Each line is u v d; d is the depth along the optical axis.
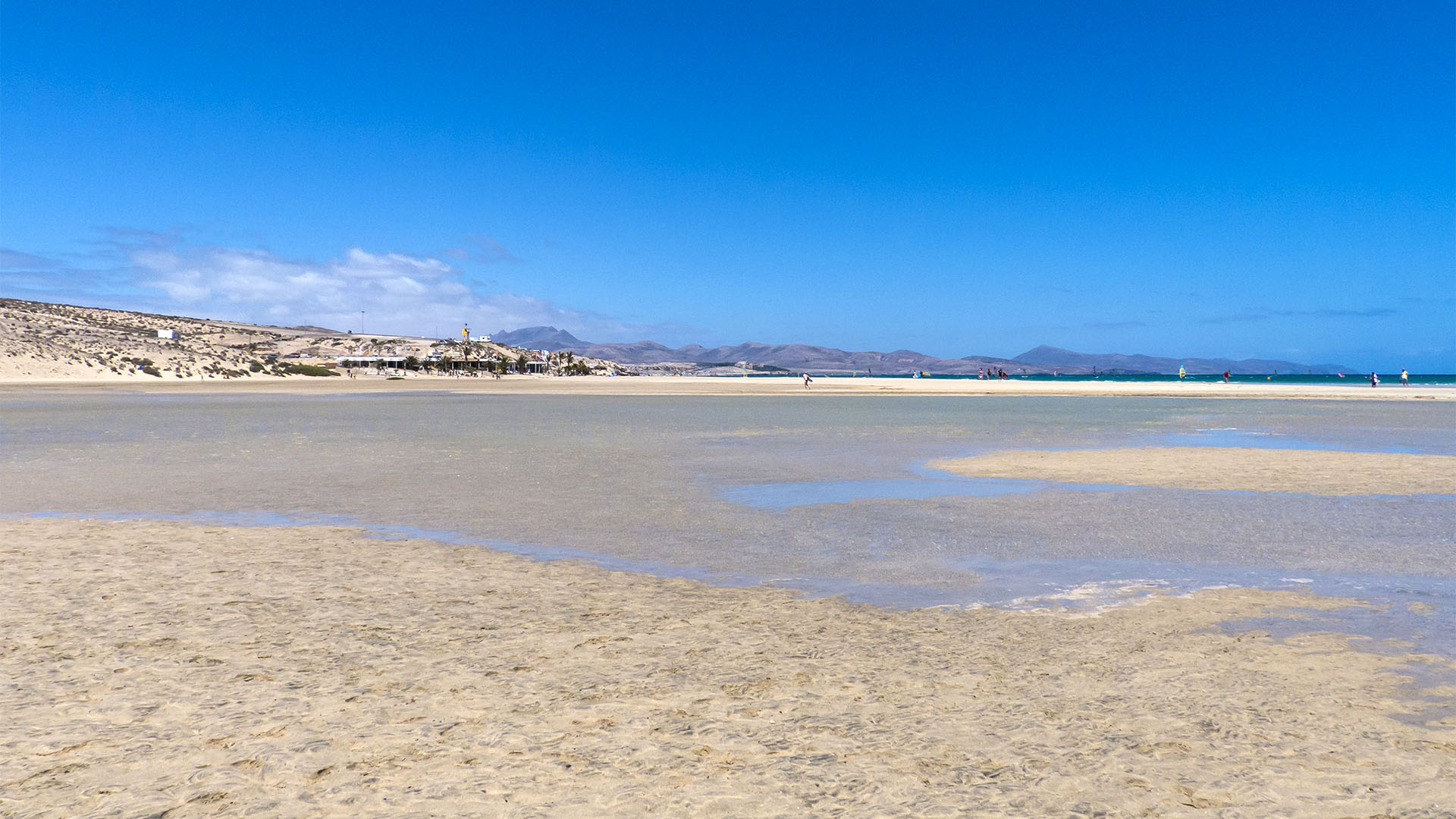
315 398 70.06
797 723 5.63
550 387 110.88
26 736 5.38
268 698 6.08
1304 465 21.25
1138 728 5.53
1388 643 7.38
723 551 11.58
